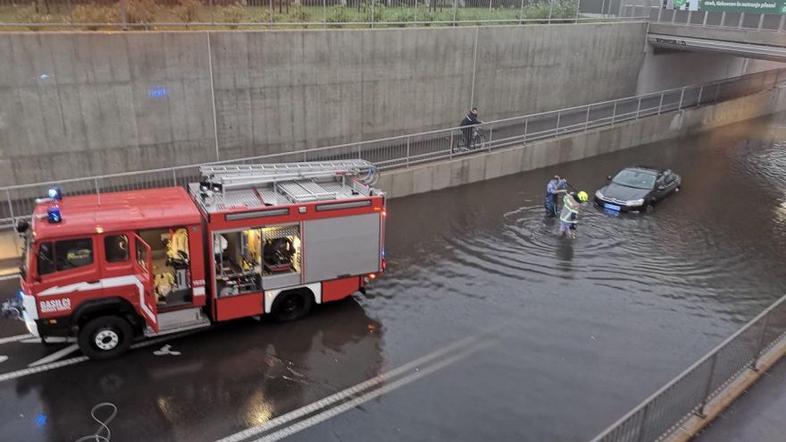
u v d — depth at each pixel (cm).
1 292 1221
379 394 965
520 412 931
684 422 805
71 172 1639
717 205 2011
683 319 1252
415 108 2259
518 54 2503
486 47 2384
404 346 1113
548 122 2661
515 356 1092
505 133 2473
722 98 3209
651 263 1536
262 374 1005
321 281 1175
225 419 885
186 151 1797
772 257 1597
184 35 1689
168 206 1047
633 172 2055
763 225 1836
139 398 924
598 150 2600
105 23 1648
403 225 1753
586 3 3041
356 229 1178
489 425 897
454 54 2292
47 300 937
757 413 850
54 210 931
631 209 1900
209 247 1052
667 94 3097
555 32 2595
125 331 1022
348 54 2008
